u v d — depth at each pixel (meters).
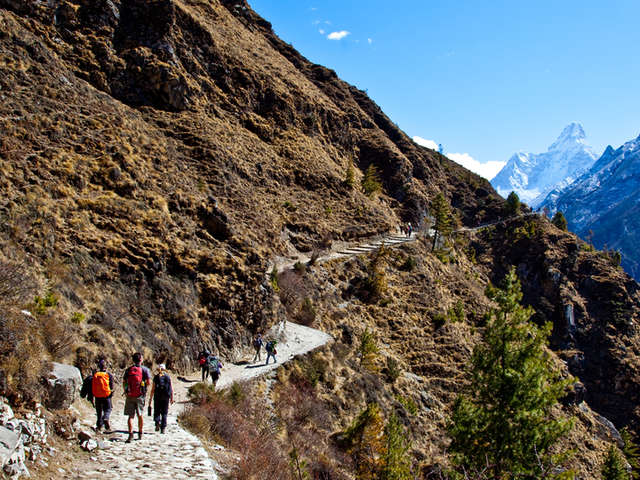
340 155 86.88
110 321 18.75
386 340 47.59
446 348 49.84
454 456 18.42
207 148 48.94
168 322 22.72
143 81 52.53
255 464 12.80
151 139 35.91
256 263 32.16
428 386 43.69
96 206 24.41
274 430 20.06
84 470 8.94
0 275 14.33
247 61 75.25
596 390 84.44
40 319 14.70
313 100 85.62
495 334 19.36
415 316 53.28
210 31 69.81
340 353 33.72
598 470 49.09
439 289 62.69
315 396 26.91
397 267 61.25
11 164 22.25
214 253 29.30
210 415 16.02
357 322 46.59
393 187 96.44
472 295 66.56
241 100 68.38
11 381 9.65
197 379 21.61
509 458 17.23
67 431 10.19
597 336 91.88
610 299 96.38
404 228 79.88
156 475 9.48
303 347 31.39
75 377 11.45
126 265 22.44
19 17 46.41
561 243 107.62
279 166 63.72
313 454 20.44
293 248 50.44
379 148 101.00
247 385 22.70
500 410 18.17
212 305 26.55
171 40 59.22
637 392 82.50
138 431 12.06
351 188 72.69
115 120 33.19
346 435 23.75
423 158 128.75
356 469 21.92
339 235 59.69
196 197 32.50
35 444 8.73
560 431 17.09
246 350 27.69
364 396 31.02
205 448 12.80
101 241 22.38
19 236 18.50
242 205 44.50
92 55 49.94
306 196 63.56
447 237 93.44
